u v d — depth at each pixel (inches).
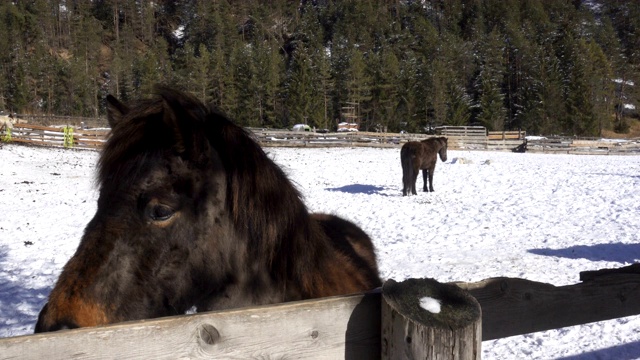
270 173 80.4
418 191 653.3
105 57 3447.3
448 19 4092.0
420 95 2541.8
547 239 379.6
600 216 470.0
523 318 82.0
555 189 644.7
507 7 3932.1
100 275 65.1
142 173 68.0
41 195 615.8
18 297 261.0
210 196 72.7
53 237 401.7
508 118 2778.1
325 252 91.3
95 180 73.5
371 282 105.0
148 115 72.3
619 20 3978.8
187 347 56.4
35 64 2613.2
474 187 676.7
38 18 3474.4
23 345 49.3
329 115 2625.5
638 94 3043.8
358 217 481.7
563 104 2524.6
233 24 3811.5
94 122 1555.1
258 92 2348.7
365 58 2824.8
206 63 2279.8
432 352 57.7
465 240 381.4
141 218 67.6
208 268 73.4
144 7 4084.6
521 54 2933.1
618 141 1636.3
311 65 2682.1
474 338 59.6
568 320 88.1
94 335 52.2
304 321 61.7
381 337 63.1
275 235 79.1
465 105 2536.9
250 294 78.4
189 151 69.4
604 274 98.2
